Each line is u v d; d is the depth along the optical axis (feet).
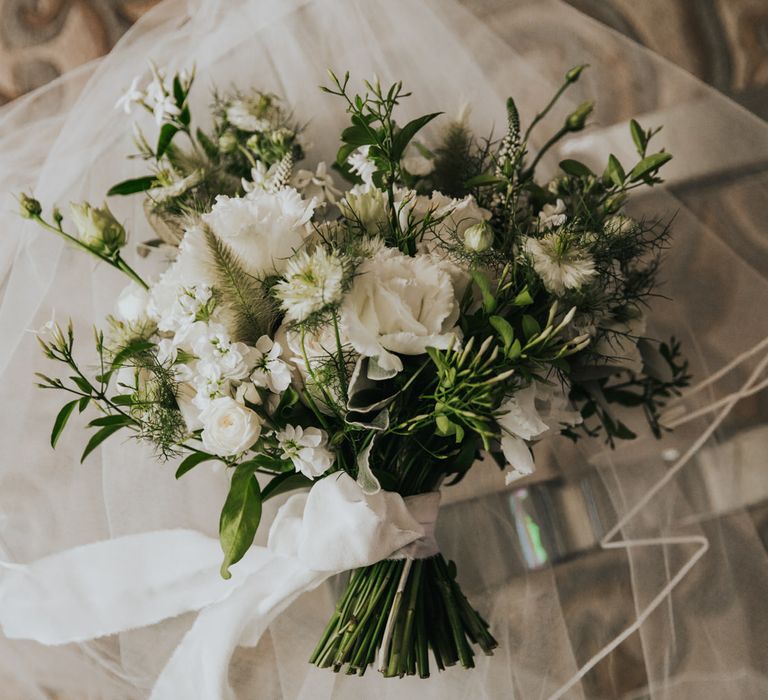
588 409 3.39
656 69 3.79
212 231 2.36
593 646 3.41
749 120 3.72
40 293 3.35
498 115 3.67
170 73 3.59
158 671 3.21
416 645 2.79
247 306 2.39
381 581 2.82
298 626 3.29
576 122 3.20
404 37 3.62
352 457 2.74
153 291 2.51
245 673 3.26
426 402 2.61
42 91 3.70
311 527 2.70
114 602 3.13
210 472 3.26
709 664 3.42
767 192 3.69
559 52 3.80
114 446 3.22
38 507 3.26
